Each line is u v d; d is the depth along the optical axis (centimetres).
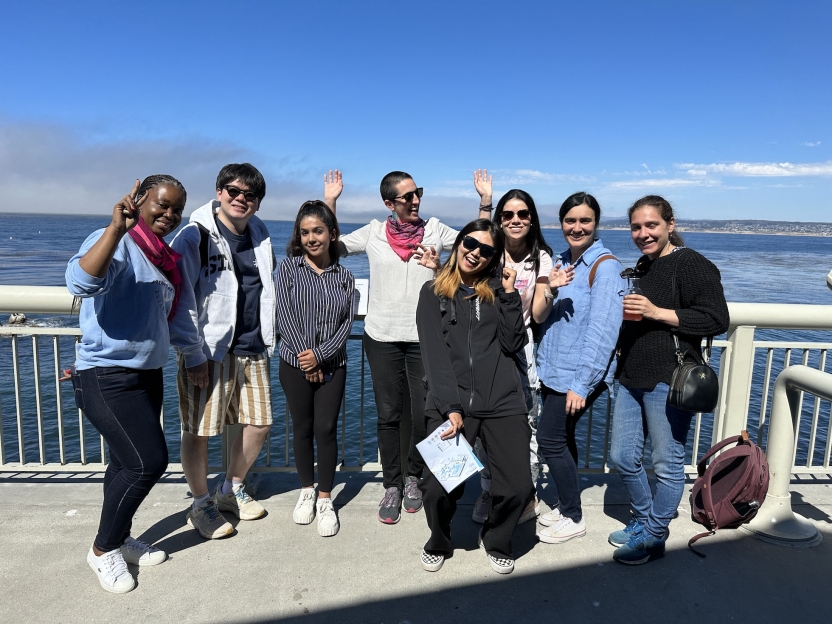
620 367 262
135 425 221
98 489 313
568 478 270
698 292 235
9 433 736
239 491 293
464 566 254
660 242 248
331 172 331
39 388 316
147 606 220
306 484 290
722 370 328
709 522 265
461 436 238
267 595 229
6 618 210
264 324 280
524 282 278
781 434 276
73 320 1059
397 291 291
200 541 269
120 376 219
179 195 221
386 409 295
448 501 239
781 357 959
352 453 723
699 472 281
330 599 227
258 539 272
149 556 246
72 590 228
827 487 336
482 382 238
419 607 223
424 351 245
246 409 280
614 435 264
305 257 287
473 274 243
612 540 271
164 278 224
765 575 247
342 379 286
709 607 225
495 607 224
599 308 247
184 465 270
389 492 298
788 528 275
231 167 261
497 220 281
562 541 274
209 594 228
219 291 263
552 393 265
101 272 190
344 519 295
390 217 301
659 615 220
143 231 217
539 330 280
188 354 252
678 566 254
